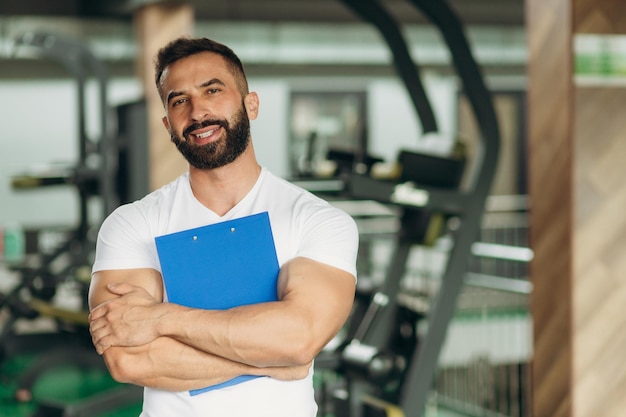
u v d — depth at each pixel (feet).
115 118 22.22
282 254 5.90
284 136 31.32
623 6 13.25
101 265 6.08
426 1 14.67
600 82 13.25
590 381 13.38
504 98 33.04
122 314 5.61
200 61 5.91
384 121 32.14
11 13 27.04
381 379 13.80
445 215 15.57
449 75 32.07
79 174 22.43
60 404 15.14
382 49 31.50
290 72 30.83
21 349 23.88
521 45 32.40
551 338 13.62
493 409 20.01
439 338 14.97
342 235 5.93
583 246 13.26
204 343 5.52
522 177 33.83
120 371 5.62
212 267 5.78
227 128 5.90
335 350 14.40
